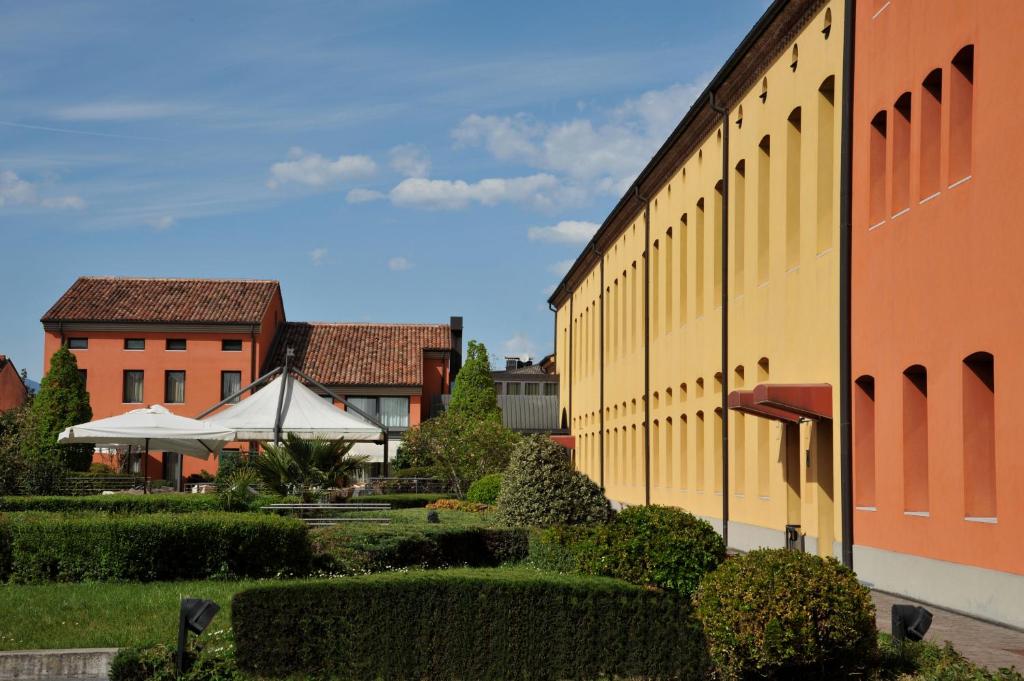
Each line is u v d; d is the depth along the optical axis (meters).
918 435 17.17
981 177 14.77
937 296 16.05
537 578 11.45
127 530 16.80
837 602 10.12
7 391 61.03
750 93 24.89
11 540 16.72
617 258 43.50
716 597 10.38
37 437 43.94
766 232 24.19
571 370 58.22
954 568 15.43
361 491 36.50
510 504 16.94
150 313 57.31
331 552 17.30
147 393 56.91
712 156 28.28
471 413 57.91
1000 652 12.31
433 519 19.12
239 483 23.36
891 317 17.58
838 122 20.00
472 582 11.32
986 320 14.61
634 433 40.06
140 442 30.56
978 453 15.24
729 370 26.45
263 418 27.38
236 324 57.09
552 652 11.20
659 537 11.57
